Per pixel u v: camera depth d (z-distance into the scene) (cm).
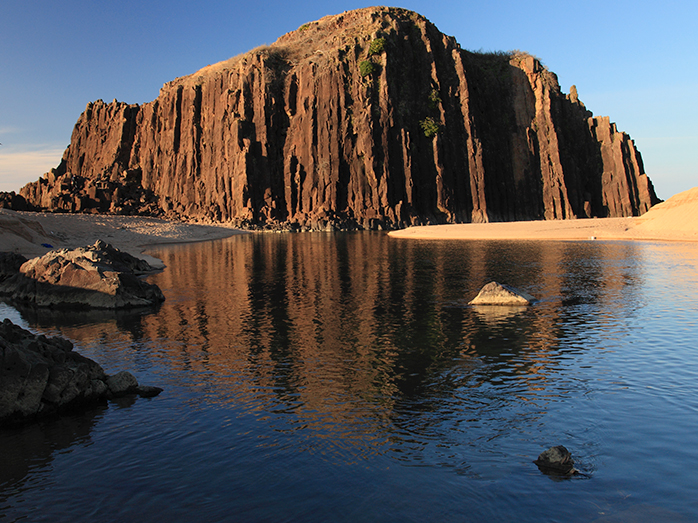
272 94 13075
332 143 12712
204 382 1413
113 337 1972
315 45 14288
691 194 7294
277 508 790
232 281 3491
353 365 1537
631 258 4219
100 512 795
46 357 1289
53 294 2711
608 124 15725
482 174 13912
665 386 1280
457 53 14550
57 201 12400
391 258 4841
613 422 1077
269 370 1505
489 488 834
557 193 14800
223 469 921
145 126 15312
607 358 1536
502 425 1081
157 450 1008
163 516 778
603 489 826
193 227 10206
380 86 13038
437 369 1482
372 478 874
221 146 13325
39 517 784
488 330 1941
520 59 16050
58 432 1112
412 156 13075
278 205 12862
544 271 3578
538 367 1473
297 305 2556
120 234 7525
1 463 970
